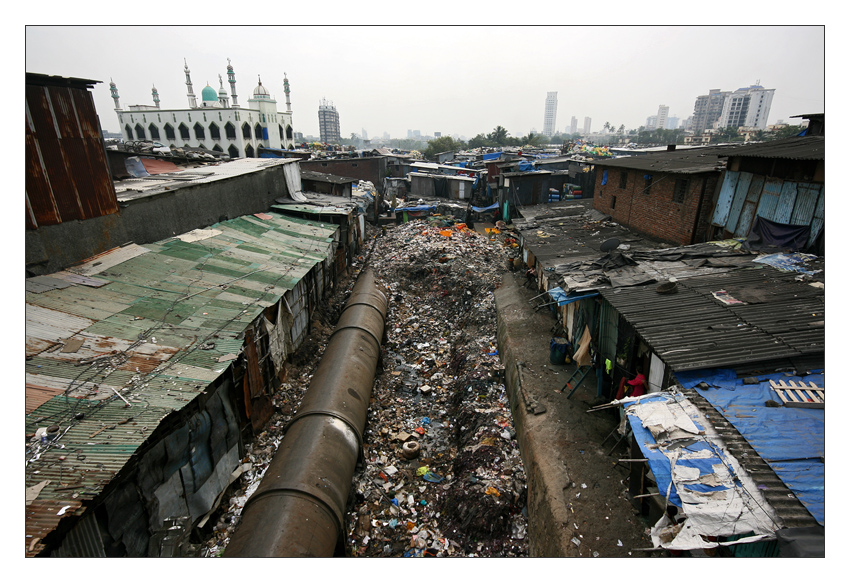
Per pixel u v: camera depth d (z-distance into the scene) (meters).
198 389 8.77
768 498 6.03
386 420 13.87
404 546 9.83
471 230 32.22
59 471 6.55
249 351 11.47
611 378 12.02
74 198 12.30
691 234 16.22
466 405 13.97
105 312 10.78
